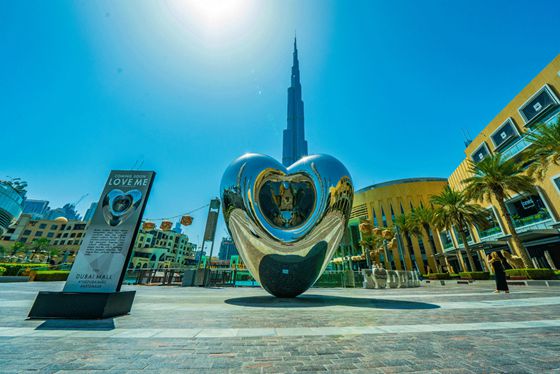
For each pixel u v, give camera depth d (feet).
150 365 7.43
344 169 28.14
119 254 17.67
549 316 15.20
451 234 138.41
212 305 21.98
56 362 7.57
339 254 132.26
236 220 26.86
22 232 261.44
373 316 15.87
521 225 88.28
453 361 7.75
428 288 48.70
